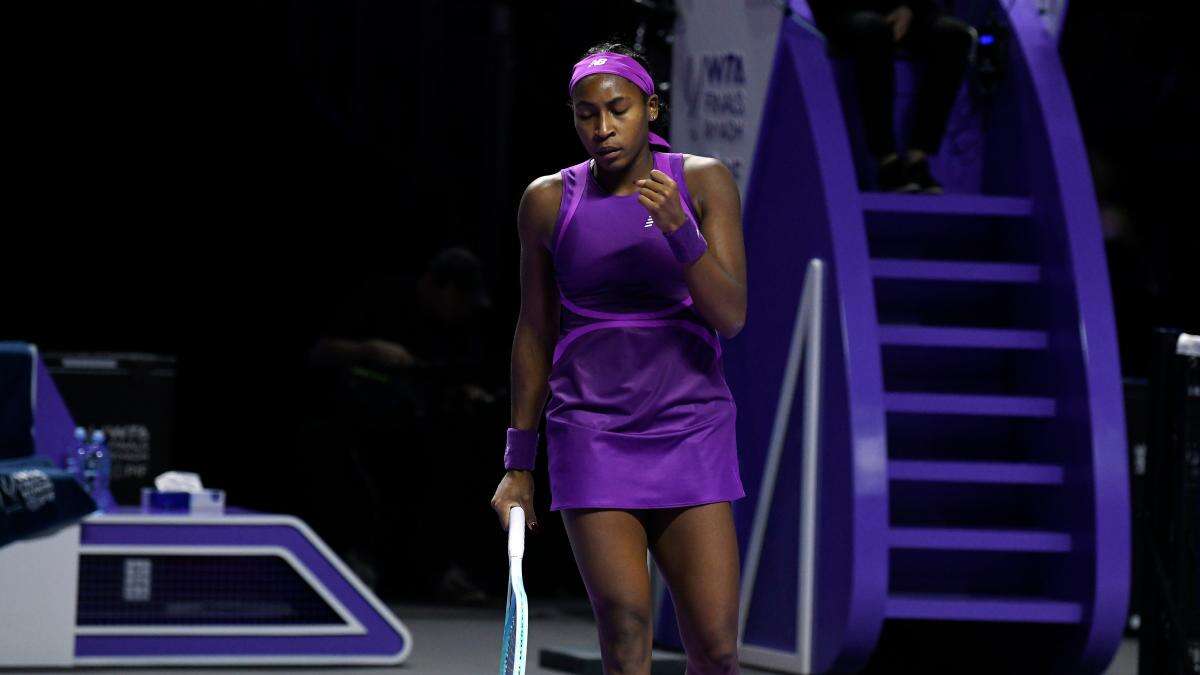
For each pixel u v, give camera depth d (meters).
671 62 26.47
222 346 39.97
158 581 23.88
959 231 24.75
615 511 12.76
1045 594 23.53
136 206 39.69
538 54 40.16
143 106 39.69
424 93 41.31
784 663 23.25
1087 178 23.23
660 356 12.83
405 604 32.41
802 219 23.38
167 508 25.20
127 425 30.61
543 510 34.56
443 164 41.19
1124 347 31.19
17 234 39.06
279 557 24.12
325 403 32.78
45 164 39.19
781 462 23.83
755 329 24.59
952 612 22.36
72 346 39.22
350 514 32.22
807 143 23.19
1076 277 22.70
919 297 24.59
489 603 32.88
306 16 40.75
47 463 23.31
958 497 24.28
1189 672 18.39
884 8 24.25
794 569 23.45
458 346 33.31
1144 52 35.28
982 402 23.06
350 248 40.72
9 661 23.02
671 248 12.13
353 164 40.81
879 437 21.78
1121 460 22.12
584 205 12.77
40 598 23.12
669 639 25.39
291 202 40.47
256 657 23.83
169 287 39.84
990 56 24.34
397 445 32.75
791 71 23.69
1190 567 18.72
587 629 29.25
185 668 23.58
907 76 25.08
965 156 25.19
